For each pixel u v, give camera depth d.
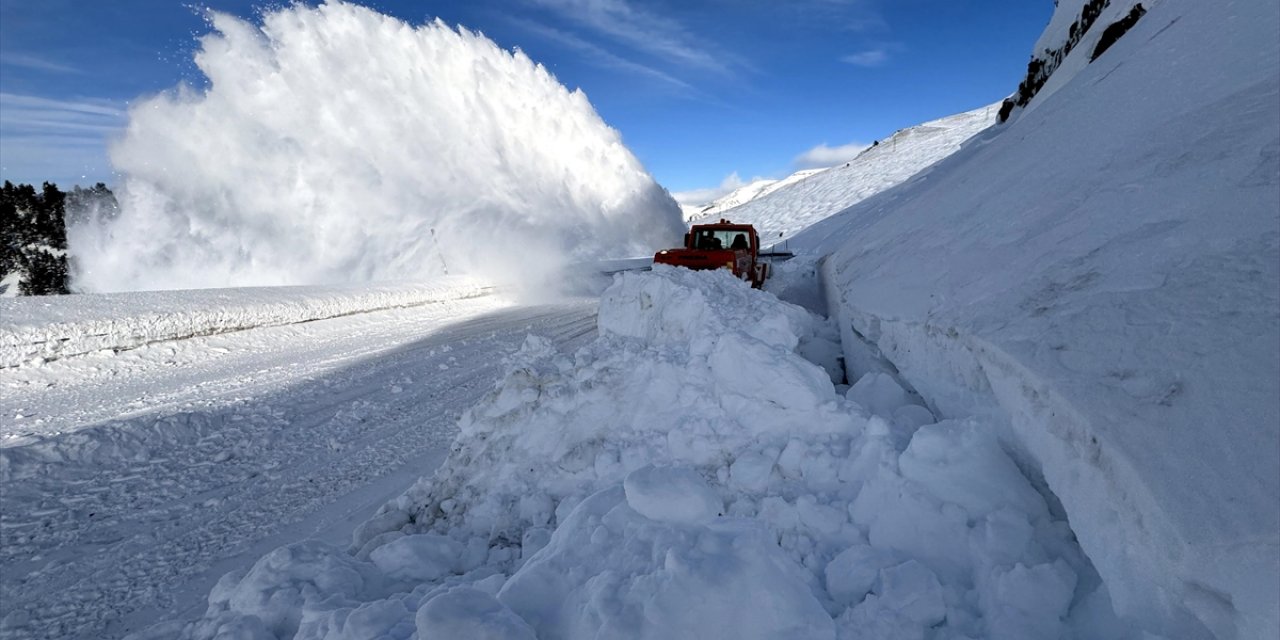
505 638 1.73
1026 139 5.95
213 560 3.44
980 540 2.02
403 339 10.30
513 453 3.58
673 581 1.82
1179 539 1.34
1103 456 1.66
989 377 2.44
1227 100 2.84
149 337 8.69
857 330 5.01
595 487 3.30
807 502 2.49
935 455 2.28
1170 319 1.90
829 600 2.05
